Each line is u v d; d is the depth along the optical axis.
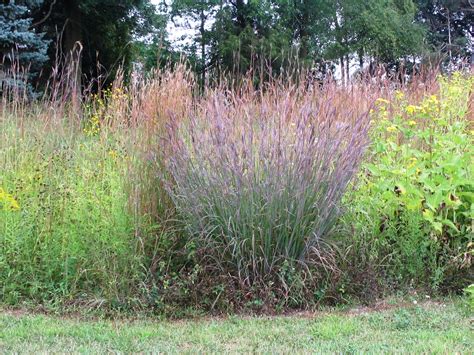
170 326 4.27
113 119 5.58
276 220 4.55
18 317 4.40
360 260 5.01
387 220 5.18
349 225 4.98
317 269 4.74
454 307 4.73
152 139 5.06
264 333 4.06
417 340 3.89
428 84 7.43
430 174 5.22
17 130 5.55
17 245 4.75
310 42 27.19
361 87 6.47
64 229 4.86
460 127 5.58
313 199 4.60
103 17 20.75
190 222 4.73
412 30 29.11
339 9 27.78
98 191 5.04
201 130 4.74
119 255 4.69
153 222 4.93
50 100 6.04
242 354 3.63
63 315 4.52
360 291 4.86
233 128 4.68
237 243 4.54
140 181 4.96
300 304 4.69
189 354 3.64
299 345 3.82
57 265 4.83
